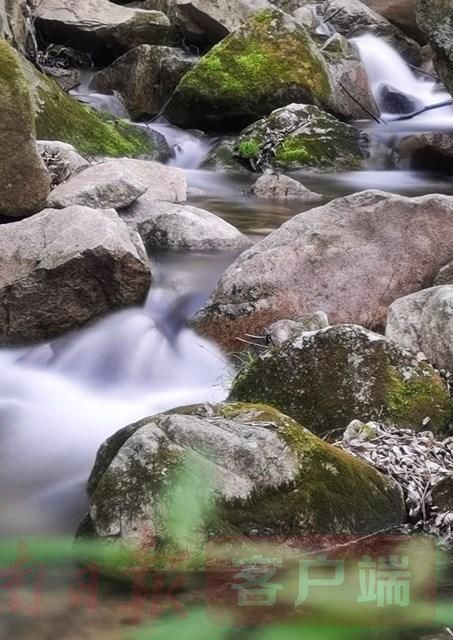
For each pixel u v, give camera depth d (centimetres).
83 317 647
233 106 1486
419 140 1348
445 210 655
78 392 604
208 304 657
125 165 974
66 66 1752
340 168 1343
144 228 830
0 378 602
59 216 666
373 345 522
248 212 1016
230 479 397
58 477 475
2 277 639
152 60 1644
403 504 432
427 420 501
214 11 1784
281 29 1532
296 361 523
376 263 650
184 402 581
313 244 652
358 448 468
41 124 1167
